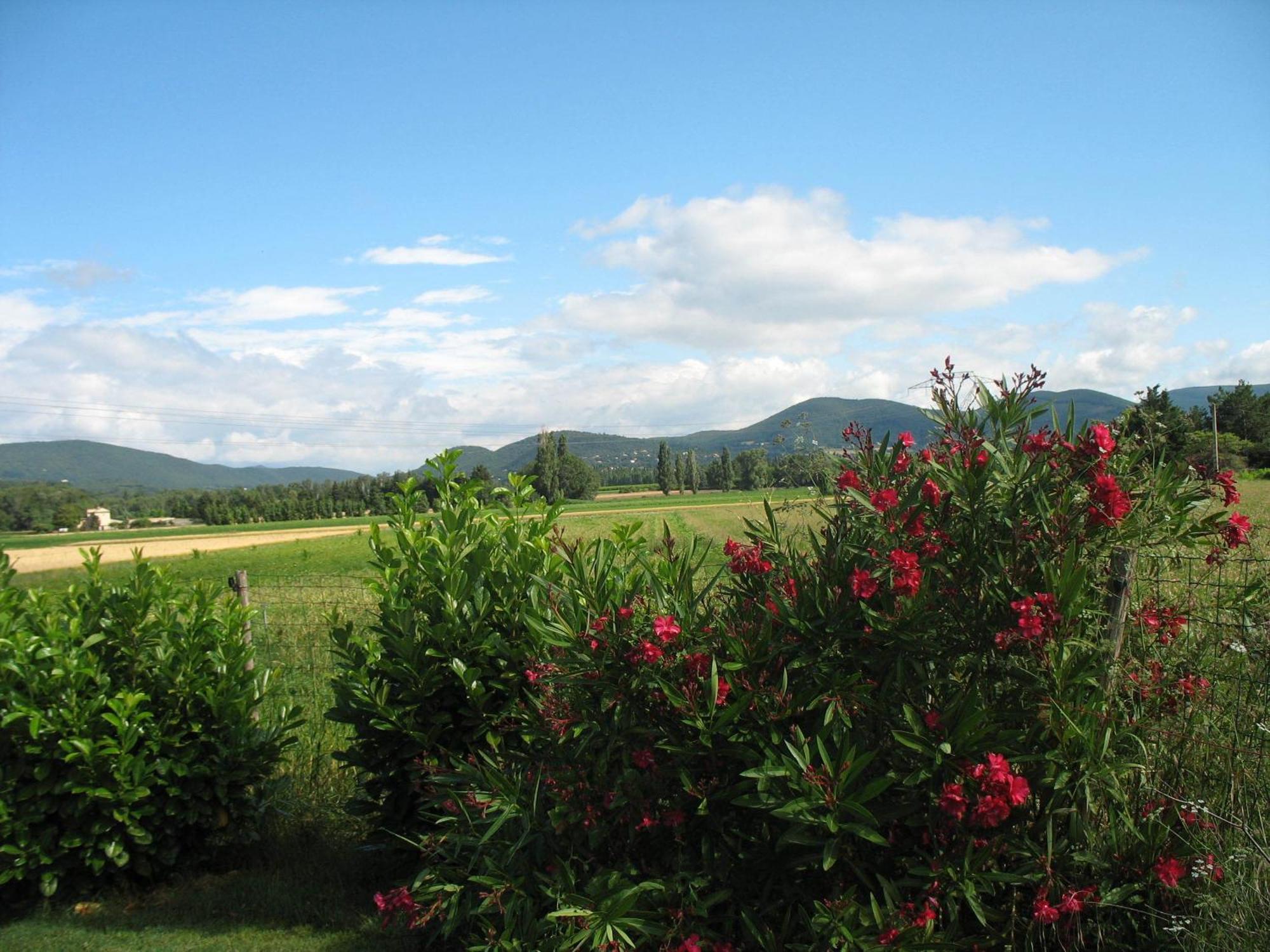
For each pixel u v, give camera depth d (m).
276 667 5.96
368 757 4.70
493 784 3.72
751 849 3.26
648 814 3.27
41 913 4.64
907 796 3.05
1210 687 3.43
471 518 5.15
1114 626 3.29
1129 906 3.06
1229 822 3.13
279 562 37.50
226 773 5.01
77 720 4.66
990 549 3.25
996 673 3.18
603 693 3.40
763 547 3.83
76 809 4.62
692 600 3.67
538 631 3.56
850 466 3.85
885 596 3.18
